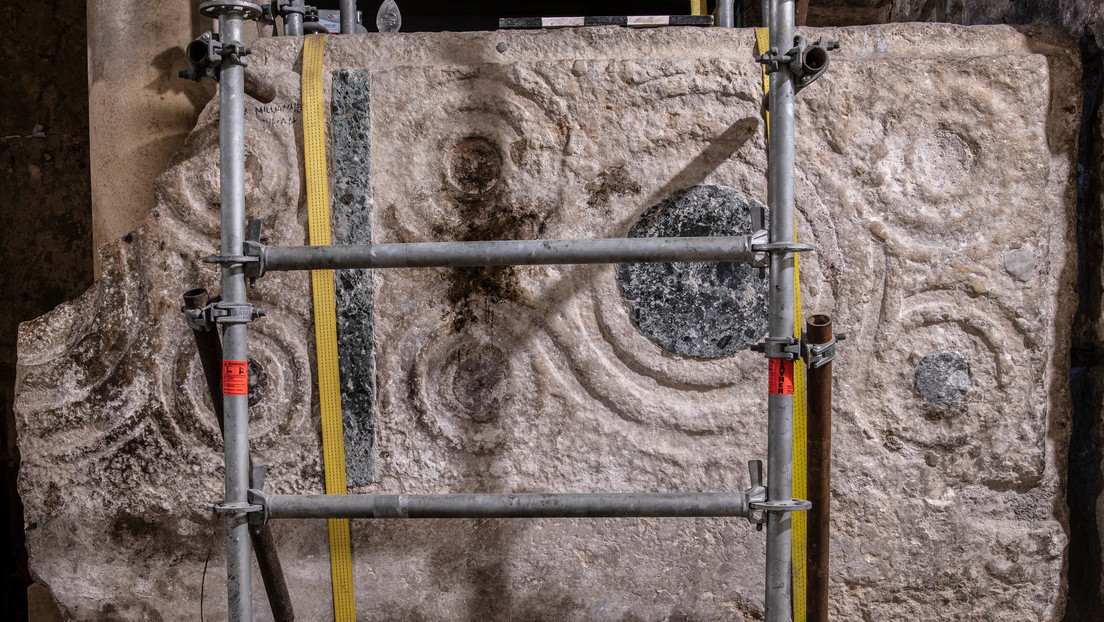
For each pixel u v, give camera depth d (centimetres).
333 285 173
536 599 175
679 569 174
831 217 171
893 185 171
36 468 176
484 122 173
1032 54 172
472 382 173
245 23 207
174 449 175
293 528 176
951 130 171
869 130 171
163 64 191
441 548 175
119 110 190
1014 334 172
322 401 172
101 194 192
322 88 173
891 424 172
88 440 175
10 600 260
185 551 176
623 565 174
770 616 135
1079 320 178
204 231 175
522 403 173
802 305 170
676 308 172
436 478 174
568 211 171
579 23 176
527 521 175
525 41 176
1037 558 173
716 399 173
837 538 172
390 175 173
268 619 176
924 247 171
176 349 175
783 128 132
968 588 173
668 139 171
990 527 172
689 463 172
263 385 174
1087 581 175
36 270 271
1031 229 171
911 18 262
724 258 134
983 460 172
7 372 267
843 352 171
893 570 172
